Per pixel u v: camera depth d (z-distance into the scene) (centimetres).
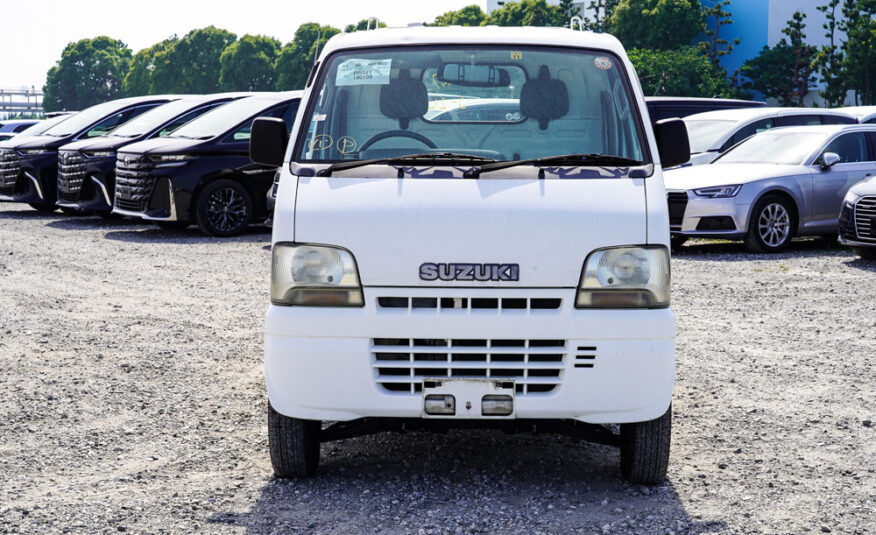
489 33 488
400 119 458
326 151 449
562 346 400
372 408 402
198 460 482
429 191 409
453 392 399
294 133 456
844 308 879
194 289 974
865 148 1367
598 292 398
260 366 675
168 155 1398
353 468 471
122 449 498
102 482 448
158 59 14012
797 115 1549
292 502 423
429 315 395
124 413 562
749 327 802
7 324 791
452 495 433
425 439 520
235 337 761
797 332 782
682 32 8644
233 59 12725
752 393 608
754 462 482
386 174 421
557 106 460
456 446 507
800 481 454
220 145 1420
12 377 632
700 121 1564
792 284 1012
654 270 402
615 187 416
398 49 480
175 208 1403
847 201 1177
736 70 8444
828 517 408
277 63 12262
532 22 9581
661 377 403
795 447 504
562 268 397
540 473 465
